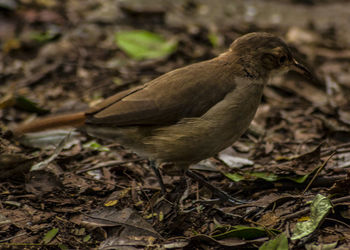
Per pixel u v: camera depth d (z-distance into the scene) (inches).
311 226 300.4
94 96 511.8
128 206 349.7
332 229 314.2
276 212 332.8
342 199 328.5
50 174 367.6
